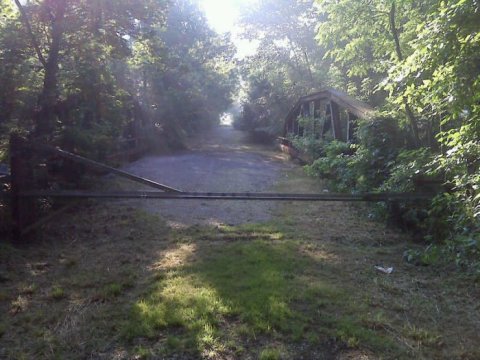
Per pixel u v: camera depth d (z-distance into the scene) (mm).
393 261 5781
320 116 16562
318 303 4324
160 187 6156
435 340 3682
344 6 8445
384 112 8648
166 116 23656
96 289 4719
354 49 9102
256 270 5223
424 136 8336
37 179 6992
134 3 9961
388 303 4414
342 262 5672
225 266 5387
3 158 7902
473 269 4941
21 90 8227
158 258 5766
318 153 14344
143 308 4172
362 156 8680
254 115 33688
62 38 9617
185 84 25938
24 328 3867
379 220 7801
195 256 5816
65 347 3551
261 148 27125
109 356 3424
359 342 3625
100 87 10719
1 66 7812
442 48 4223
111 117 11789
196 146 27453
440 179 6719
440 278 5156
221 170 15016
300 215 8430
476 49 4195
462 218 5094
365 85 13578
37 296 4543
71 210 8188
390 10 7879
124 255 5887
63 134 9008
